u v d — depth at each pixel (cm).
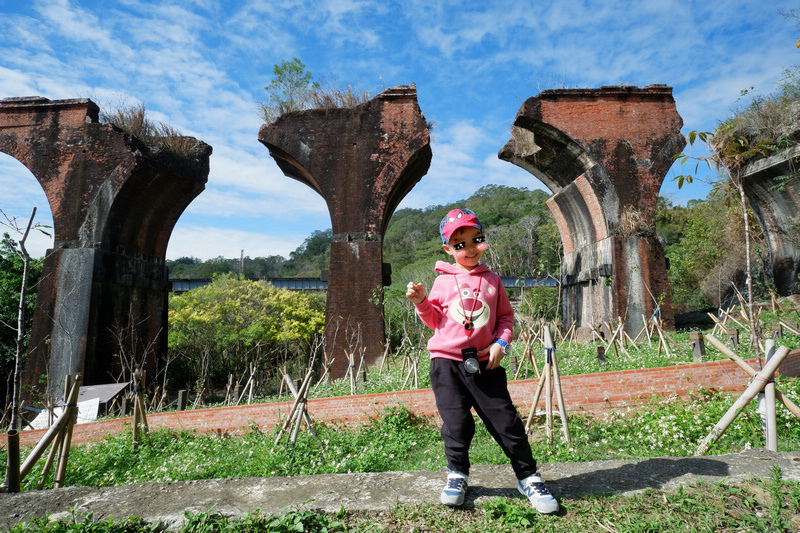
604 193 1499
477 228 250
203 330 2355
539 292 1723
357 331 1368
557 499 225
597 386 643
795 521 194
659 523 196
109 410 1143
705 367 649
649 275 1449
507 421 222
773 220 1712
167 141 1659
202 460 567
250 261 8594
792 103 1347
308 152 1473
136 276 1570
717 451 402
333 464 491
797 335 959
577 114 1527
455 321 238
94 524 210
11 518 226
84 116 1505
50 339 1355
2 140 1509
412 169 1623
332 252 1417
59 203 1457
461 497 221
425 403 686
